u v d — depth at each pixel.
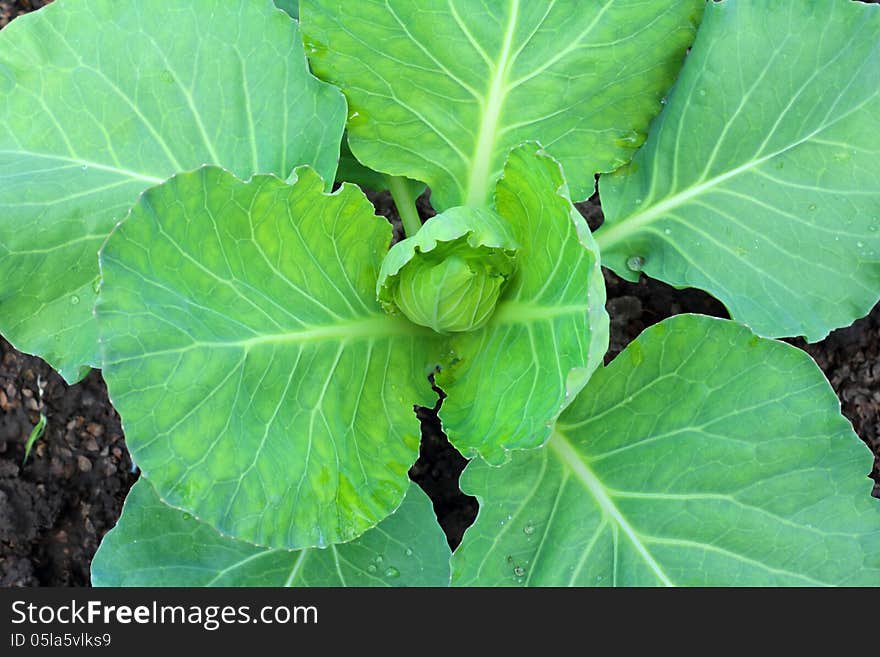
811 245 0.58
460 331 0.57
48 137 0.55
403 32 0.57
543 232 0.53
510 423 0.52
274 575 0.57
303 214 0.53
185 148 0.56
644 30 0.57
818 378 0.54
